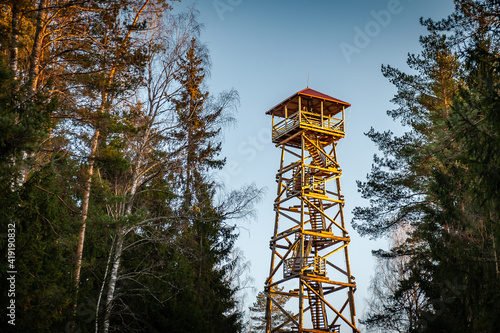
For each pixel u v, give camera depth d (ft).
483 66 44.24
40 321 47.93
